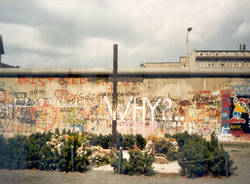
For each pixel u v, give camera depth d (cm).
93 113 1415
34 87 1431
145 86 1389
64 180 621
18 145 447
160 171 754
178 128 1355
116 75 1198
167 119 1365
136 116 1384
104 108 1406
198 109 1352
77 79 1438
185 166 708
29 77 1430
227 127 1331
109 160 845
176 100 1366
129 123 1384
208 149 763
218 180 660
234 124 1329
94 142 1013
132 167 714
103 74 1419
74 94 1434
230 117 1333
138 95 1388
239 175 707
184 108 1359
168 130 1359
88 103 1422
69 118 1427
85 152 786
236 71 1337
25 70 1421
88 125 1412
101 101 1413
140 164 718
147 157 739
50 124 1429
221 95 1345
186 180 661
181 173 719
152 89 1384
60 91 1439
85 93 1427
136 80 1394
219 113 1341
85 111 1422
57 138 856
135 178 673
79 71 1427
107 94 1412
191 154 712
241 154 1048
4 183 441
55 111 1434
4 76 1404
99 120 1405
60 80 1440
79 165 737
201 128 1343
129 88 1395
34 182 534
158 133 1361
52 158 718
